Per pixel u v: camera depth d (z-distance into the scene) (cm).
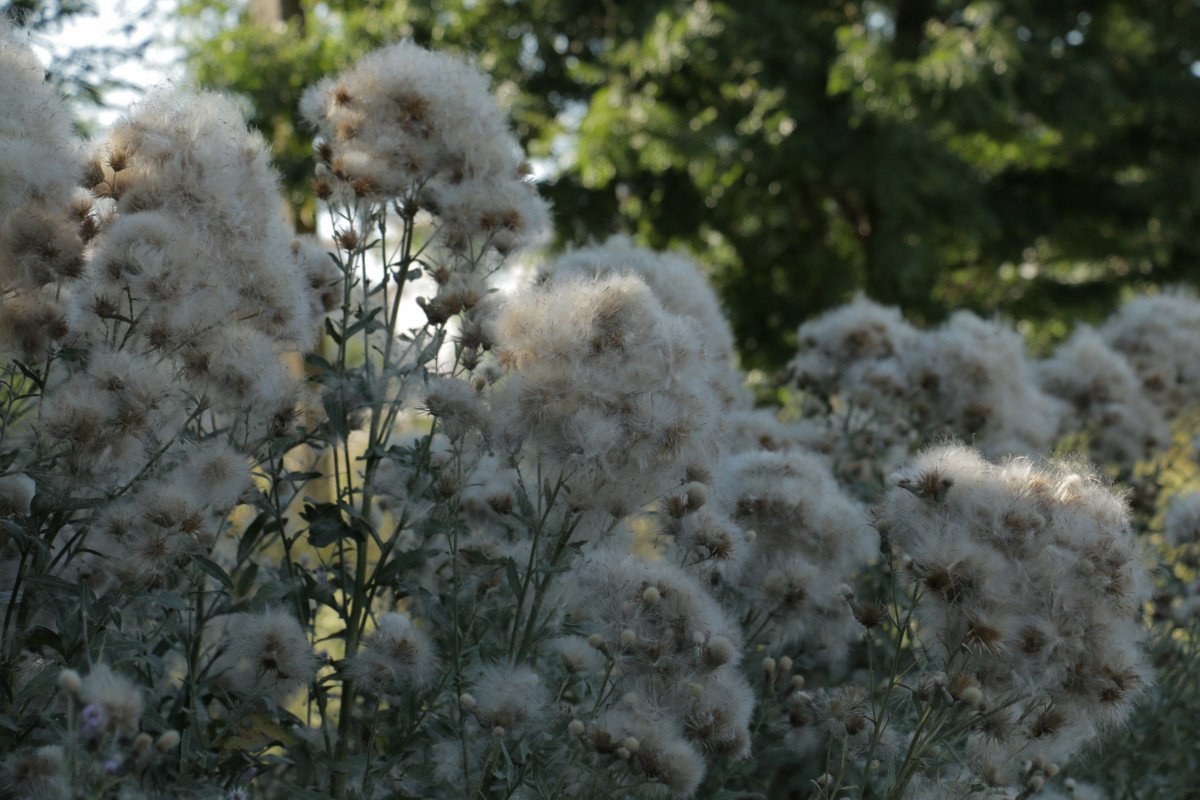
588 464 265
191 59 1174
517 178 355
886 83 1291
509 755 286
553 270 409
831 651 373
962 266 1738
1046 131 1614
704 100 1453
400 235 351
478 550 336
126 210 290
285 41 1198
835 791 281
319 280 358
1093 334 624
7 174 252
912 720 304
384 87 328
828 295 1487
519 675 279
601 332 272
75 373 290
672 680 266
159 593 280
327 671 391
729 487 354
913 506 270
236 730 299
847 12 1473
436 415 303
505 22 1491
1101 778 399
